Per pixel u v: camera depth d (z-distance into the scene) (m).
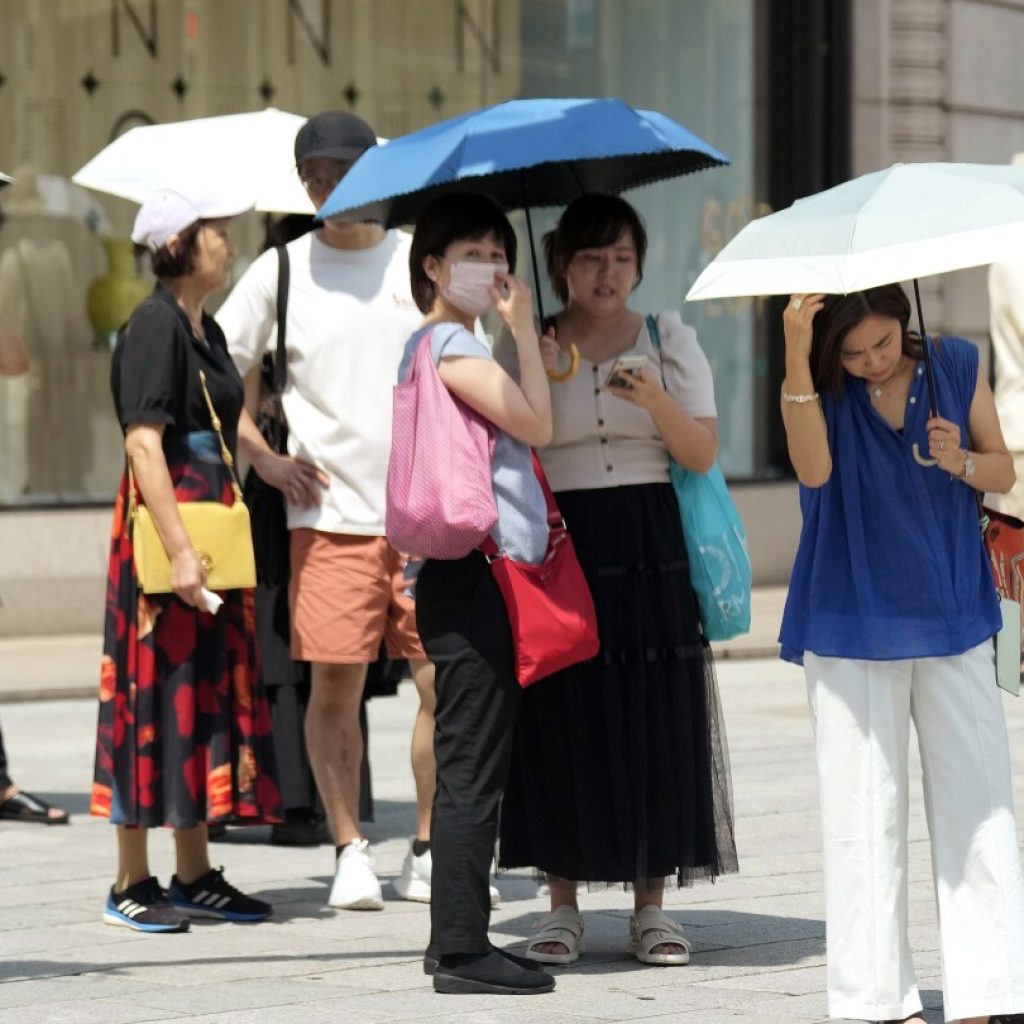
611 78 52.50
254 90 48.50
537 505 17.03
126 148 25.22
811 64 54.50
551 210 48.50
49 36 46.53
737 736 32.38
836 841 15.20
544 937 18.39
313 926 20.17
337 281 21.88
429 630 16.95
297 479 21.61
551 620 16.80
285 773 24.20
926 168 15.06
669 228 53.31
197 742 19.89
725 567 18.28
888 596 15.06
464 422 16.81
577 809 17.97
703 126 53.72
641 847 17.89
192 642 19.86
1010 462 15.36
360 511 21.53
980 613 15.18
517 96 51.31
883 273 14.30
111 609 20.09
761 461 55.19
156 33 47.53
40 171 46.59
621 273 18.27
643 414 18.17
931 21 55.97
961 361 15.48
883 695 15.14
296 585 21.66
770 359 55.06
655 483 18.25
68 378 47.06
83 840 24.77
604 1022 15.98
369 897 20.94
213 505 19.94
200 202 20.16
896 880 15.20
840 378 15.23
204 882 20.50
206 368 20.09
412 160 17.47
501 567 16.78
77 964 18.41
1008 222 14.35
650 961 18.16
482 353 16.91
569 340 18.59
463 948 17.05
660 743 18.05
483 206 17.41
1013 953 14.87
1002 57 58.09
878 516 15.15
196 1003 16.75
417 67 50.16
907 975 15.34
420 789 21.50
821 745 15.28
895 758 15.20
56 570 46.78
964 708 15.07
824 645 15.16
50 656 43.31
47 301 46.78
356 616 21.34
